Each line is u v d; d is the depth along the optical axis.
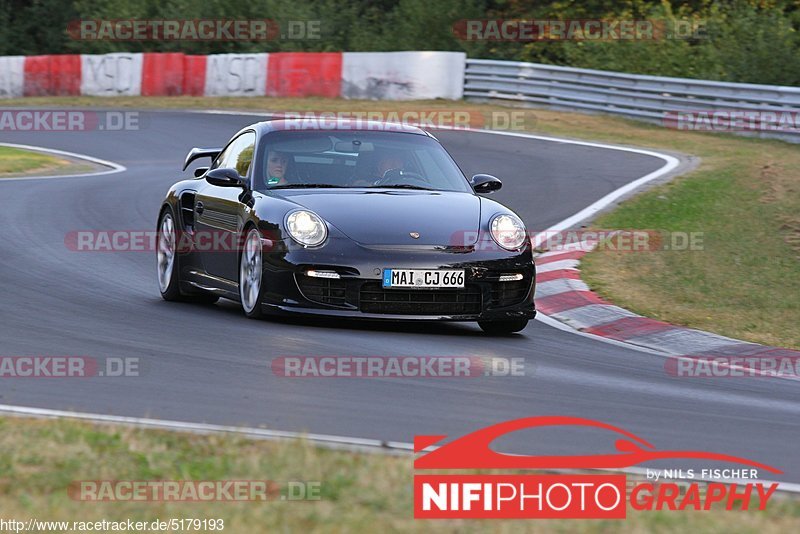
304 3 113.19
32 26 133.88
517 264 25.56
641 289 32.12
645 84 76.06
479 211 26.59
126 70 97.62
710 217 41.88
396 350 23.16
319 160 27.88
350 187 27.23
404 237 24.95
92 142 73.00
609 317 29.19
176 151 69.06
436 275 24.56
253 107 86.81
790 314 30.27
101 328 24.69
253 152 28.17
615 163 57.56
